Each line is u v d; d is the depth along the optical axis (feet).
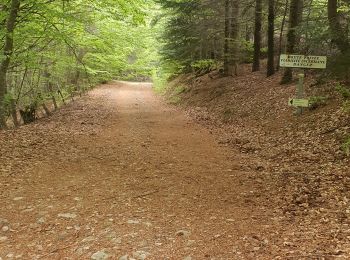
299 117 41.16
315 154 30.45
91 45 61.93
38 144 37.65
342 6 47.67
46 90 85.10
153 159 33.27
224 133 45.09
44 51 61.67
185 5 70.74
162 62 106.22
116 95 115.14
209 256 15.74
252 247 16.42
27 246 17.07
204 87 80.48
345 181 23.71
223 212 20.93
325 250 15.40
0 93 49.29
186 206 21.97
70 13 50.62
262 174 27.68
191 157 33.96
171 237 17.74
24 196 23.34
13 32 46.57
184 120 58.34
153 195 23.89
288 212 20.43
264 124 44.96
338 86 39.70
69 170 29.40
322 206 20.67
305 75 54.80
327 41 40.96
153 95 118.32
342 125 33.91
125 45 77.20
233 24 74.59
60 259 15.88
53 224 19.31
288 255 15.25
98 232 18.35
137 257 15.78
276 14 76.43
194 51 85.76
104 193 24.16
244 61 86.17
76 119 59.67
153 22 87.66
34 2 44.09
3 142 37.52
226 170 29.40
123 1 47.80
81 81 113.39
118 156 34.35
